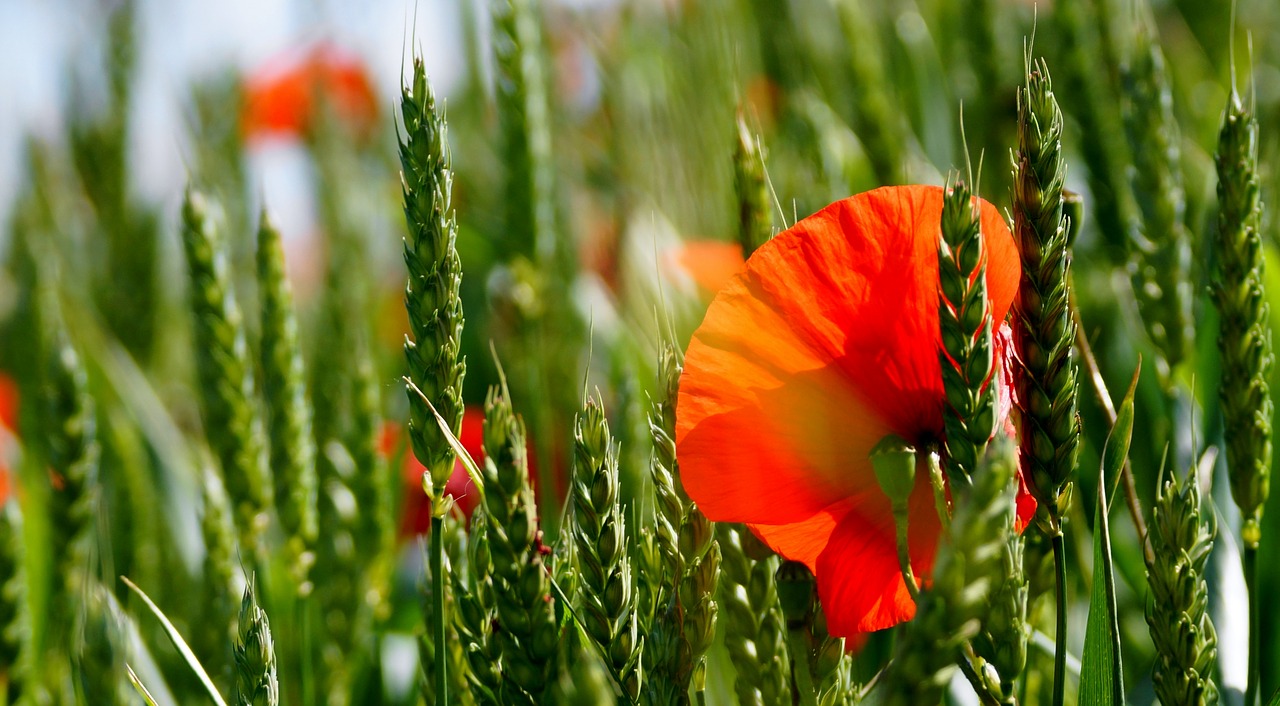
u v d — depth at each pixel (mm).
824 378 682
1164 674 702
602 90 1465
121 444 1049
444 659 696
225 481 828
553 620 668
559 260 1369
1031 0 1513
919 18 1559
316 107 1713
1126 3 1109
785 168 1210
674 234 1230
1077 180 1208
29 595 904
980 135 1297
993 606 658
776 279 680
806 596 688
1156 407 949
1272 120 1283
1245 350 754
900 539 671
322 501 853
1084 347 741
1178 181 826
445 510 698
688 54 1288
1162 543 701
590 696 642
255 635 698
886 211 677
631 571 713
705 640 685
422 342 692
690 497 686
